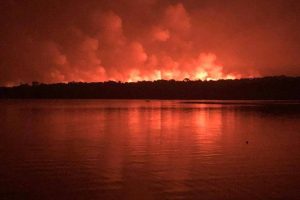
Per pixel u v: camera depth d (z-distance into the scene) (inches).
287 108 2928.2
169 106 3435.0
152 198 579.5
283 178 687.7
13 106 3614.7
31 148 1011.3
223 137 1232.8
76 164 807.7
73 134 1314.0
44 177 698.8
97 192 607.8
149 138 1206.9
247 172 733.3
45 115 2311.8
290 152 950.4
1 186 639.8
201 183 657.0
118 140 1160.8
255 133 1334.9
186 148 1011.3
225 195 590.6
